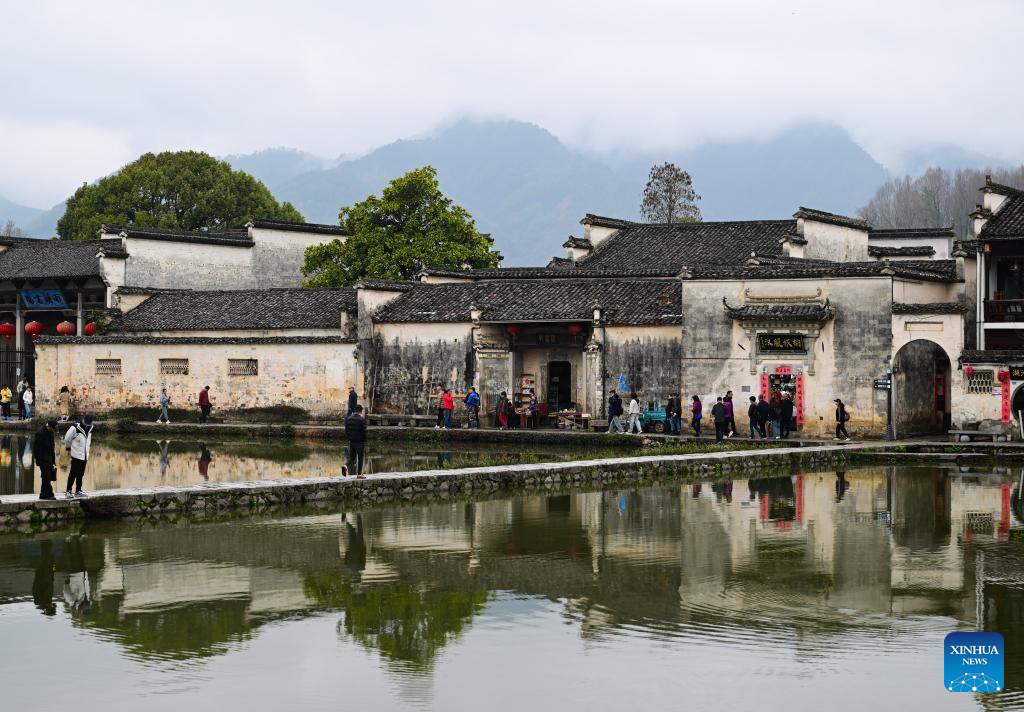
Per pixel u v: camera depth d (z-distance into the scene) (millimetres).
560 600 21000
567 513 29656
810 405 47750
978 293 47125
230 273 72500
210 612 20344
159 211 93625
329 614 20188
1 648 18438
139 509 28891
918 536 26438
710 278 49469
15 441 50969
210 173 95312
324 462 41344
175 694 16500
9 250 72562
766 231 63438
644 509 30312
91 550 24891
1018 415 43562
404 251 68562
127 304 65062
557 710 15852
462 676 17109
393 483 32312
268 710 15914
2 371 70500
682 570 23172
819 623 19531
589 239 67125
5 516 27344
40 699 16328
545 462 36375
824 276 47406
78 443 28797
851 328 47000
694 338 49812
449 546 25469
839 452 40812
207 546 25375
